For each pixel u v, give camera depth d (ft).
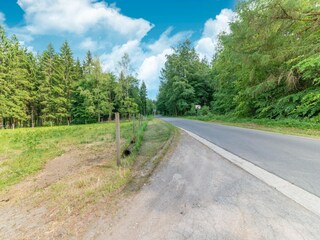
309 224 7.19
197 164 15.71
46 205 10.73
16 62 98.43
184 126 51.88
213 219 7.80
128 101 130.52
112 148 26.45
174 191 10.75
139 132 34.63
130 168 15.71
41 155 24.54
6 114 91.30
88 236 7.39
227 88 78.84
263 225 7.24
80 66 153.17
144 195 10.50
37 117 121.29
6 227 8.87
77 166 18.72
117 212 8.96
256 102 54.85
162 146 24.00
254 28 39.88
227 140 26.27
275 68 45.73
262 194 9.78
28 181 15.72
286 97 42.52
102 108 122.93
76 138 40.78
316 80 35.76
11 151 29.55
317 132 29.91
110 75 129.08
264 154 17.71
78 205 10.05
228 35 50.16
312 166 13.79
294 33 39.91
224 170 13.85
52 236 7.70
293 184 10.82
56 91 116.57
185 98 138.62
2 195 13.10
